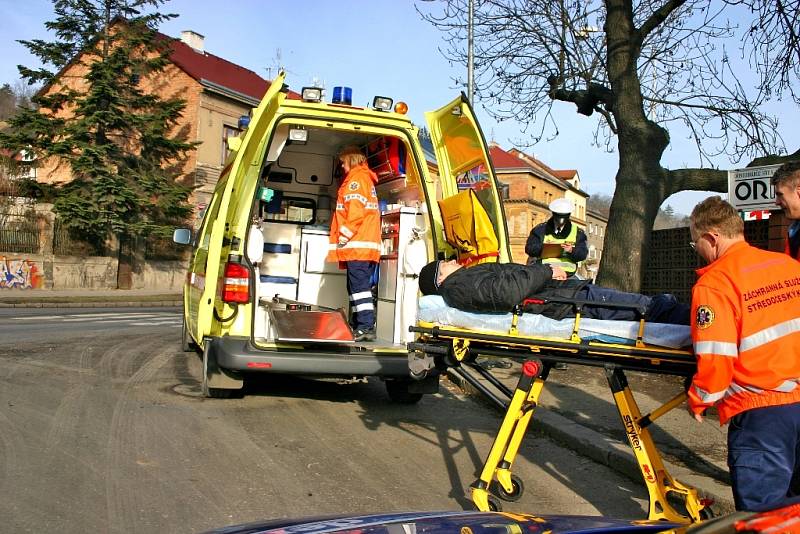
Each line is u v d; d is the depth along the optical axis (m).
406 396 6.80
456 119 6.35
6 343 9.82
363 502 4.12
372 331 6.66
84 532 3.50
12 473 4.30
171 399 6.44
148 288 28.36
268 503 4.02
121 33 26.19
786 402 2.83
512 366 8.38
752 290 2.88
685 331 3.45
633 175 9.38
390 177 7.33
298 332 5.84
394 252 6.70
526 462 5.23
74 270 25.38
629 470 4.89
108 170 25.66
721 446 5.21
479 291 3.85
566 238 7.02
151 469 4.50
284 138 6.28
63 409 5.89
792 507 1.64
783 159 8.80
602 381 7.69
